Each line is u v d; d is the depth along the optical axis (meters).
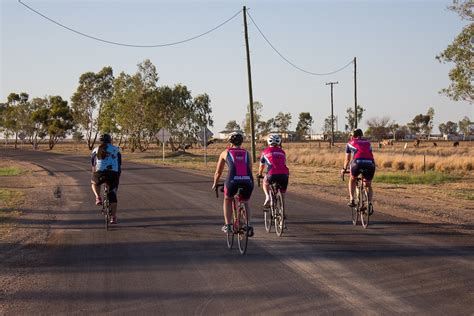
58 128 102.38
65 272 7.86
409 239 9.98
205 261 8.41
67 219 13.43
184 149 73.94
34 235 11.12
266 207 11.10
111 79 96.25
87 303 6.30
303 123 184.38
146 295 6.57
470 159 34.44
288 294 6.46
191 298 6.39
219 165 9.02
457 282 6.86
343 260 8.27
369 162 11.25
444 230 11.02
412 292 6.44
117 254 9.09
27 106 106.38
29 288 7.01
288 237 10.39
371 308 5.85
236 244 9.75
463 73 23.09
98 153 11.43
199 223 12.39
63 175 31.02
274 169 10.44
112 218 11.63
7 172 34.34
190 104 78.75
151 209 14.98
